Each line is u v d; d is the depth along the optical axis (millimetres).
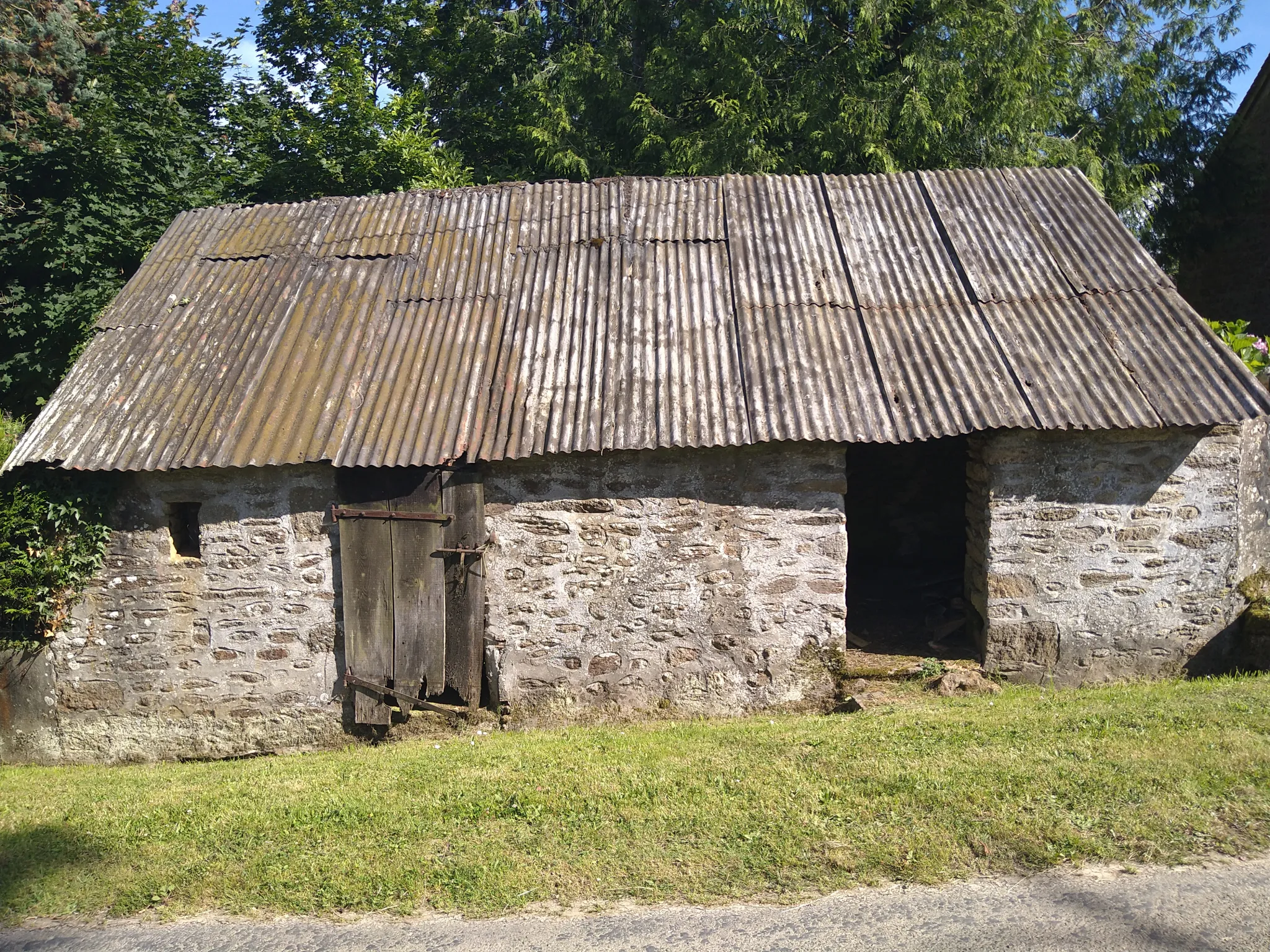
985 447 7070
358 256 8344
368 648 7078
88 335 11266
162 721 7246
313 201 9094
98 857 4832
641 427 6730
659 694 7074
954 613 8172
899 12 14078
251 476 7008
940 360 7090
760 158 13758
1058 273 7770
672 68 14914
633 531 6965
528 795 5117
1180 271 16547
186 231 8867
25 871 4723
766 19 14438
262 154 15195
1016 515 6984
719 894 4113
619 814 4809
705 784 5113
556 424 6809
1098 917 3770
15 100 11992
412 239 8508
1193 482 6980
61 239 11172
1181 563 7043
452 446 6750
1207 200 15680
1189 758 4934
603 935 3877
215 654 7168
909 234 8289
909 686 7012
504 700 7082
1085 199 8555
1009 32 13469
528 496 6965
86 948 4062
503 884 4266
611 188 8867
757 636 7027
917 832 4410
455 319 7707
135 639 7188
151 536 7094
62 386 7375
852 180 8953
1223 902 3814
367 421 6957
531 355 7352
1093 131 15352
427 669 7039
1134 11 16688
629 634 7035
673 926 3910
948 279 7797
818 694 7051
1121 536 7008
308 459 6719
